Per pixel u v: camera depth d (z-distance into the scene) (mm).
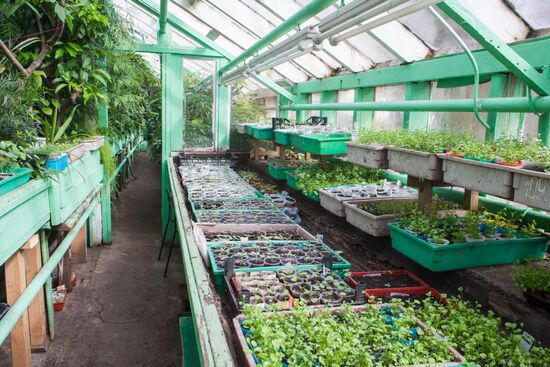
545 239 3014
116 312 4957
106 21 4711
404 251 3121
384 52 4984
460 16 2572
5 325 2574
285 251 3416
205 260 3107
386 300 2758
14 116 3584
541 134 3277
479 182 2506
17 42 4512
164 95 7480
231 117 8391
